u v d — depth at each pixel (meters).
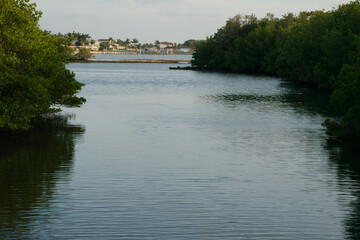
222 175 20.33
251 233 13.58
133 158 23.47
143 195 17.17
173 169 21.30
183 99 54.50
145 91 65.50
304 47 82.81
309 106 48.00
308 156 24.47
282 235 13.45
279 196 17.28
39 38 28.62
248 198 16.98
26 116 27.61
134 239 13.00
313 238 13.26
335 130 29.89
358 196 17.36
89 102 49.50
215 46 156.75
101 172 20.55
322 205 16.23
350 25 71.94
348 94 30.50
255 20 152.00
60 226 13.88
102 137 29.19
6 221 14.23
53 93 33.91
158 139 28.83
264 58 126.31
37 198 16.61
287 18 135.00
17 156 23.62
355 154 25.00
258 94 62.53
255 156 24.34
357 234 13.55
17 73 27.45
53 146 26.22
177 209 15.63
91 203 16.12
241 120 37.53
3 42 27.44
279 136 30.31
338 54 69.31
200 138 29.33
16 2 28.39
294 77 91.00
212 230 13.76
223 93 63.66
